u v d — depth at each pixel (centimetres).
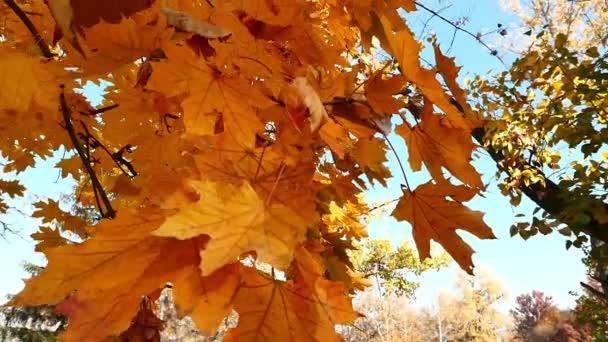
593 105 231
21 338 802
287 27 56
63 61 47
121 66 45
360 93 56
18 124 75
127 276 36
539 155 270
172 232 31
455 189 53
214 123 47
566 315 1994
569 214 222
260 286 40
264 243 33
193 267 38
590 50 233
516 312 2370
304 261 41
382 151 70
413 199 54
